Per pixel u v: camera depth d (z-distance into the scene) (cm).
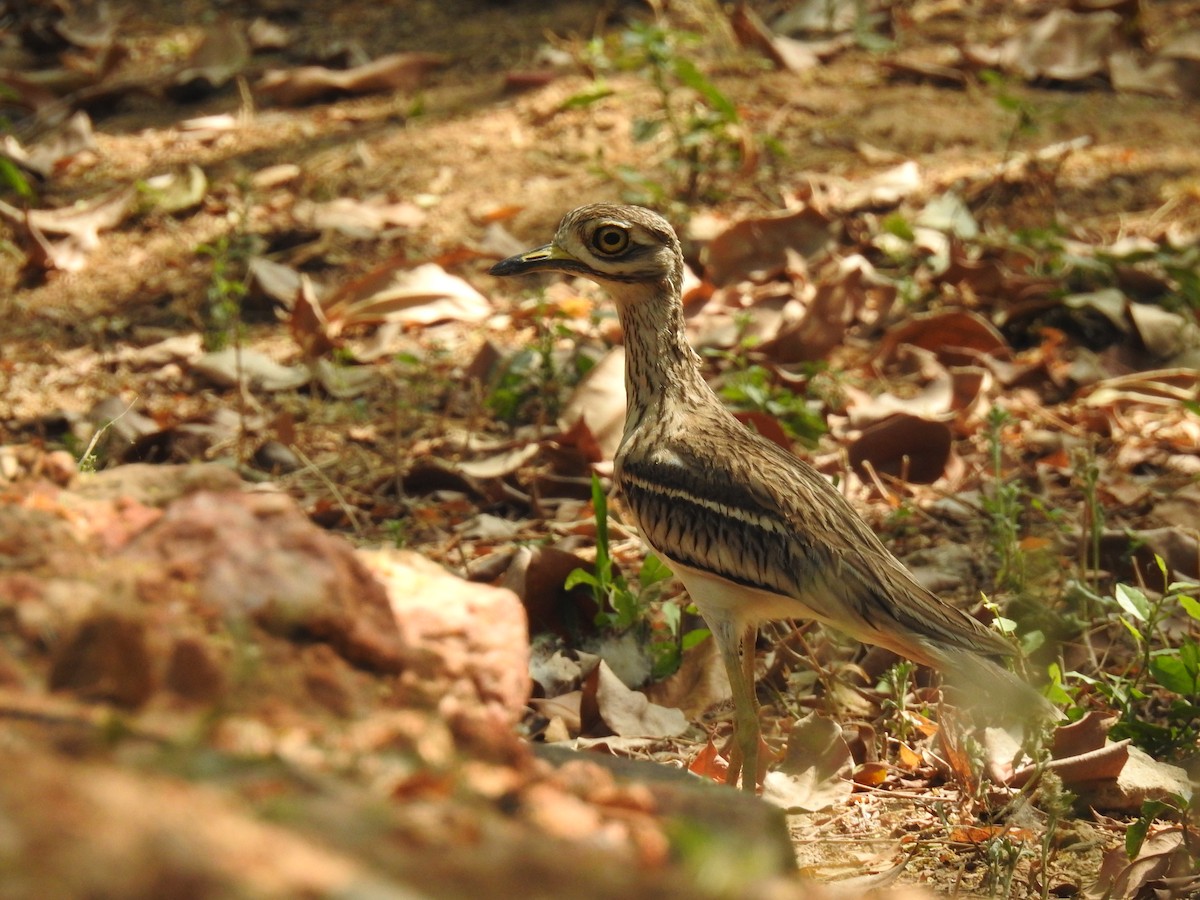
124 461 1137
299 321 1271
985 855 734
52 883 263
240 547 463
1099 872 717
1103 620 935
